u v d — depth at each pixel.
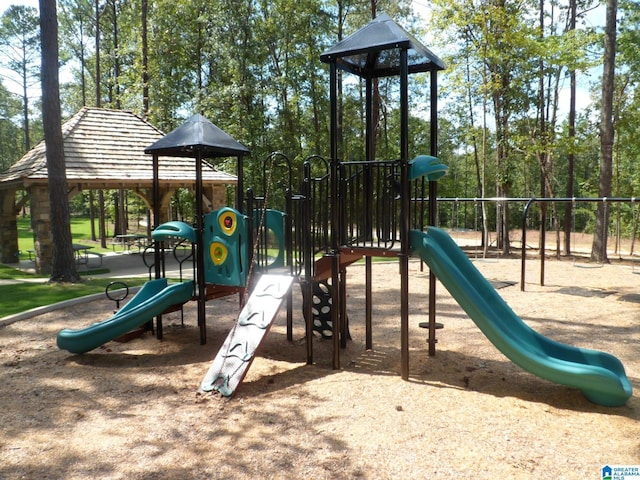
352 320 7.57
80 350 5.64
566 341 6.30
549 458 3.23
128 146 15.16
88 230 35.81
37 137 61.66
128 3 29.66
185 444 3.49
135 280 11.11
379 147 28.59
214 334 6.74
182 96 26.23
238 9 23.77
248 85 23.66
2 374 5.10
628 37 16.80
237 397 4.40
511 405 4.15
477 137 20.25
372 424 3.76
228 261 6.08
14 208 15.16
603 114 15.27
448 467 3.12
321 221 5.66
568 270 12.95
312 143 26.64
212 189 16.03
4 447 3.47
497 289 10.13
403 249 4.80
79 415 4.02
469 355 5.68
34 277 11.77
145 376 5.04
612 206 26.19
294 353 5.87
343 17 26.98
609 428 3.71
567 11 20.67
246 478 3.03
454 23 17.41
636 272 12.50
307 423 3.80
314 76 25.89
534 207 37.72
